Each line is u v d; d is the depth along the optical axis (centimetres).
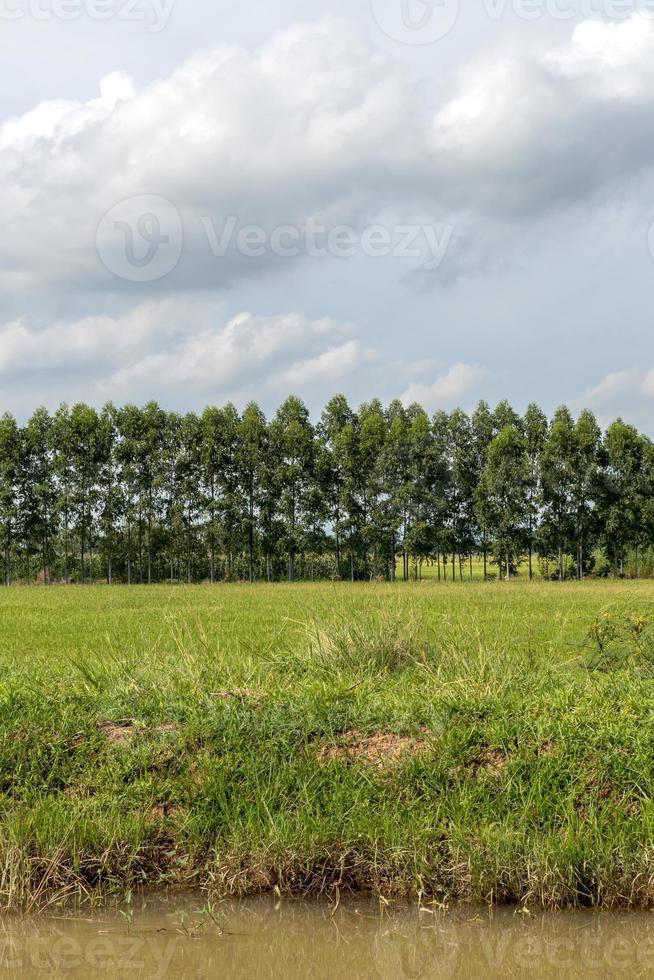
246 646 1228
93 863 597
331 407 6744
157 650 1344
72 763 657
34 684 826
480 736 662
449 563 8212
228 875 592
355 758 654
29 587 4769
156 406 6350
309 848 594
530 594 3094
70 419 6284
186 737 675
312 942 546
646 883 571
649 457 6006
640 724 665
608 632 962
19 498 6200
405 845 592
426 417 6366
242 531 6225
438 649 1005
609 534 6047
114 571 6488
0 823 603
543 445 6131
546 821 594
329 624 1056
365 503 6272
